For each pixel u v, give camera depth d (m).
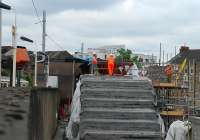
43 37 35.12
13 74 17.19
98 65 22.94
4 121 3.91
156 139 13.66
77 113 14.05
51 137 17.58
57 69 29.47
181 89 26.59
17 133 3.99
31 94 6.75
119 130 13.68
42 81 29.56
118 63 22.02
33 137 7.55
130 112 13.95
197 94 26.69
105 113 13.91
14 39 17.80
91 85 14.51
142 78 14.86
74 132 13.93
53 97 19.22
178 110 25.00
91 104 14.14
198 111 23.69
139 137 13.62
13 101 5.34
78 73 27.83
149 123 13.77
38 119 9.58
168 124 24.33
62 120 26.81
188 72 28.33
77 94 14.44
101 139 13.52
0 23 14.95
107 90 14.42
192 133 17.53
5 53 19.34
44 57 29.47
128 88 14.52
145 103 14.24
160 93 26.41
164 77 27.28
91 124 13.70
